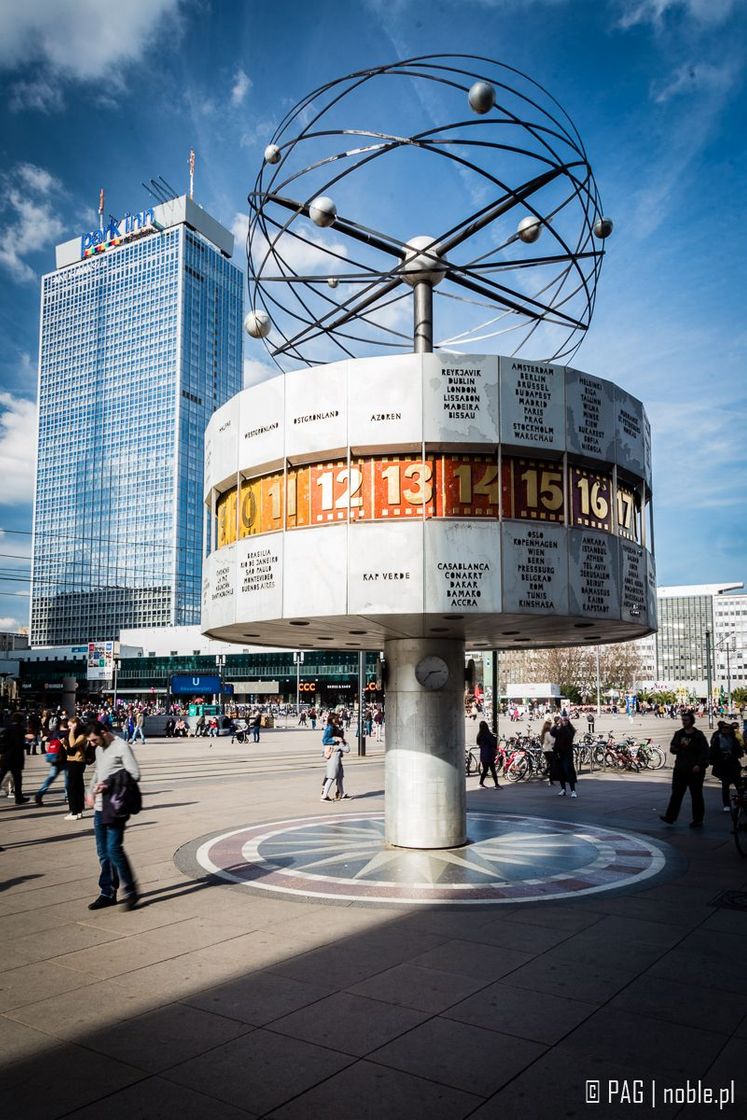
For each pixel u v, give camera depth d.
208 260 173.12
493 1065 4.77
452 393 10.08
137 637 107.81
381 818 14.77
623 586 10.91
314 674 94.88
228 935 7.45
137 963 6.66
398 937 7.38
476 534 9.94
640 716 90.50
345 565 10.06
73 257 180.25
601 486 10.85
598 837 12.75
